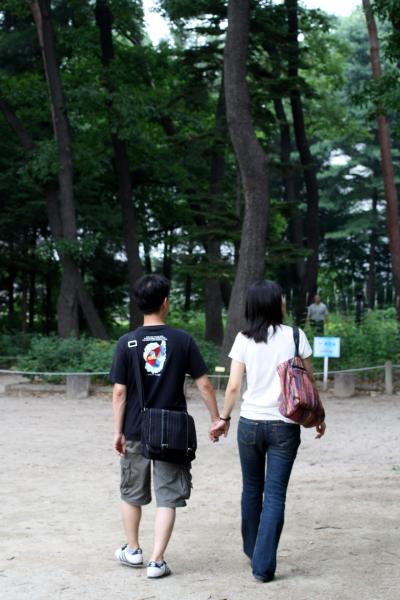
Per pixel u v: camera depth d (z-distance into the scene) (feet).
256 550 17.22
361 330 65.72
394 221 74.95
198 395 53.67
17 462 32.37
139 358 17.39
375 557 19.10
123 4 79.25
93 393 54.75
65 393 55.47
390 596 16.24
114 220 94.38
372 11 57.16
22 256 96.68
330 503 24.94
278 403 17.21
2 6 79.97
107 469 31.07
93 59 87.35
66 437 38.58
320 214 162.50
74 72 86.84
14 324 107.76
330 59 103.60
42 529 21.99
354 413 46.32
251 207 59.82
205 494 26.71
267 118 72.38
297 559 18.97
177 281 128.67
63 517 23.44
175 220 107.04
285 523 22.50
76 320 76.07
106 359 57.00
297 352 17.46
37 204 89.56
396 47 57.77
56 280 109.81
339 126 114.11
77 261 76.18
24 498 26.04
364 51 159.43
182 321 112.57
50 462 32.40
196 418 44.96
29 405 49.98
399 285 74.33
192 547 20.15
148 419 17.06
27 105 88.84
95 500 25.75
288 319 70.33
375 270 171.53
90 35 84.23
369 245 165.68
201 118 93.50
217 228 69.15
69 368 57.00
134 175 98.53
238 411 47.52
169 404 17.25
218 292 83.25
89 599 16.10
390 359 60.34
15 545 20.27
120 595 16.34
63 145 74.74
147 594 16.39
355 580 17.31
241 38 58.49
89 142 89.76
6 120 85.66
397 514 23.47
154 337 17.48
